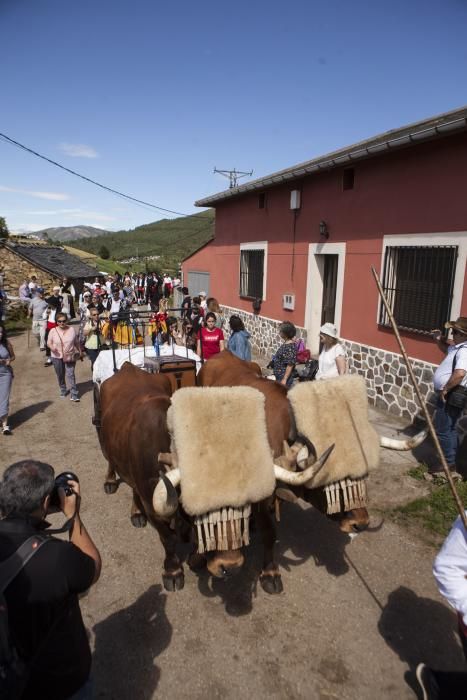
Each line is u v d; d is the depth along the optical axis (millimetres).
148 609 3646
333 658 3213
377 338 8062
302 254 10297
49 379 10359
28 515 2043
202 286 16641
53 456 6391
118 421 4008
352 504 3250
